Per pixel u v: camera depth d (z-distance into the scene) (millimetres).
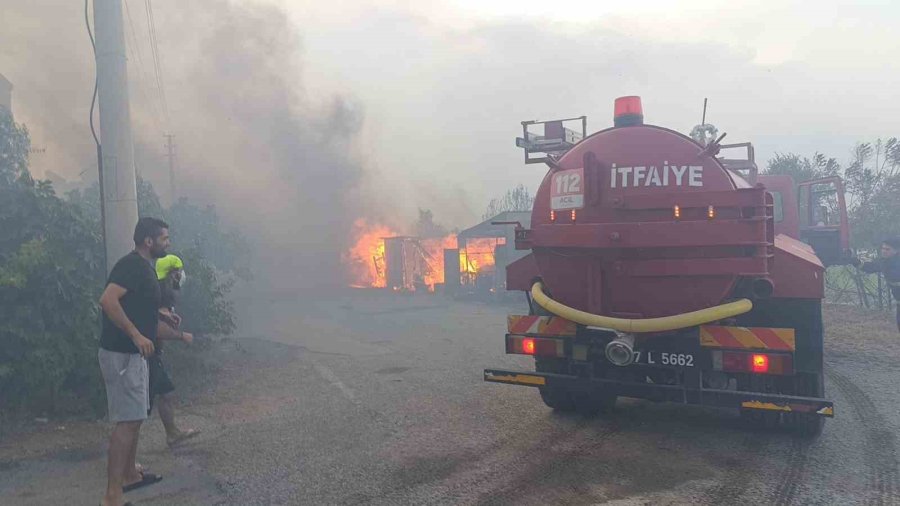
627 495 4082
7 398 5977
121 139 6367
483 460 4797
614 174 5062
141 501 4020
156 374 4879
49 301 6055
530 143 7074
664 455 4891
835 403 6422
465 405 6512
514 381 5594
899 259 9117
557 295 5406
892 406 6277
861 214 14391
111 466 3846
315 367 8883
